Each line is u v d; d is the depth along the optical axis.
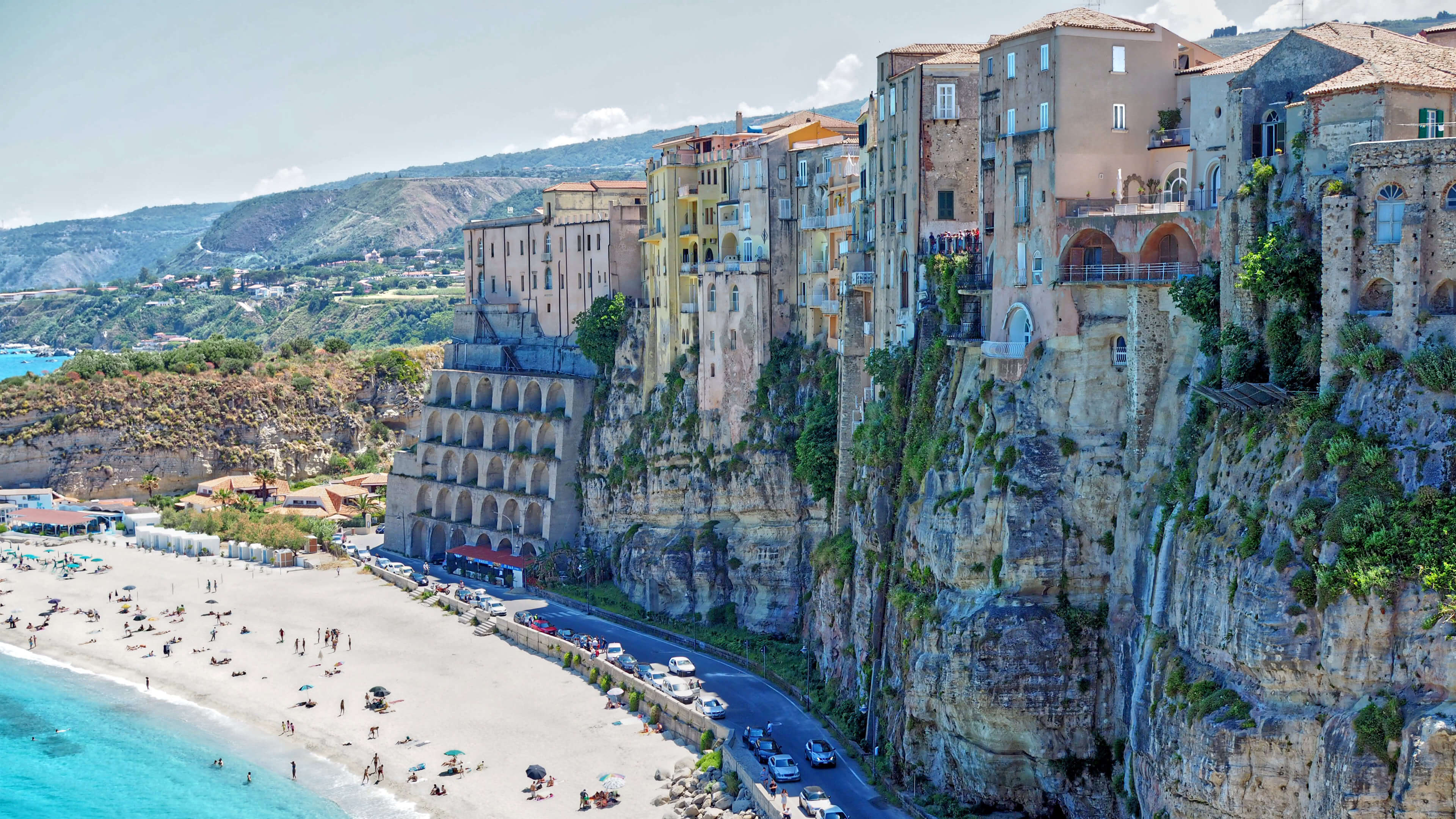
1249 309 75.19
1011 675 85.56
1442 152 63.19
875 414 112.50
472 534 178.62
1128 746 81.31
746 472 138.62
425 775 109.81
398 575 170.88
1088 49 89.25
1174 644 73.94
